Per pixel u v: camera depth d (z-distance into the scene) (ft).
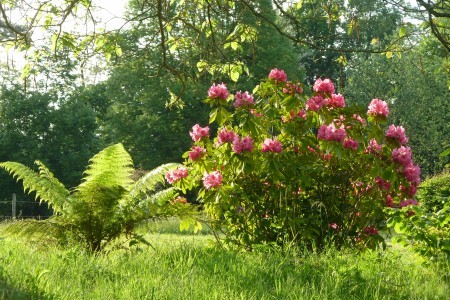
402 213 26.05
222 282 20.68
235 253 27.07
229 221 31.32
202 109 132.05
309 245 29.50
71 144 149.79
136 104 139.74
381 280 21.91
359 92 134.62
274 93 29.86
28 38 22.13
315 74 153.99
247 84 113.19
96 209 32.83
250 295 19.53
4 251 25.95
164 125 132.98
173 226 65.62
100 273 22.06
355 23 24.81
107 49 25.72
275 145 28.53
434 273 23.93
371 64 134.82
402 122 132.36
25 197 145.89
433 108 137.69
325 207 29.07
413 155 132.57
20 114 146.41
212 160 30.32
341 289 21.08
